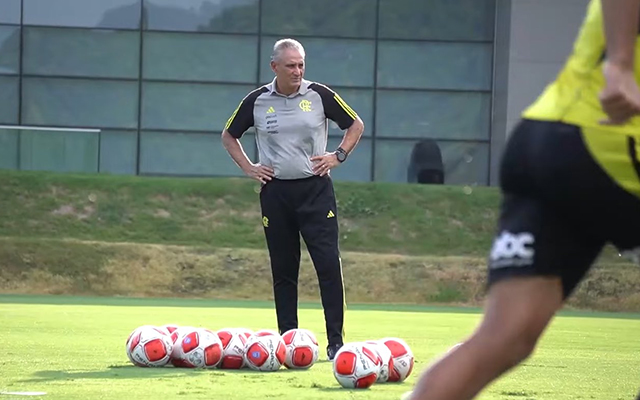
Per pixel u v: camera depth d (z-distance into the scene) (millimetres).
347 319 48812
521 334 8664
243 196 84500
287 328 25781
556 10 91812
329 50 96000
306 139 25266
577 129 8586
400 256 75438
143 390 17938
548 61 92000
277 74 25359
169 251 74125
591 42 8836
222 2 95312
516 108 92062
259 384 19141
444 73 96312
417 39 96062
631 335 40375
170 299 66625
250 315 48250
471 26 96188
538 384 20734
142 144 95188
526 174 8781
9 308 50750
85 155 90188
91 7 94188
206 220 81125
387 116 96375
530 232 8719
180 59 95312
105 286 70875
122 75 94812
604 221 8688
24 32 93562
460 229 82125
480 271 73750
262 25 95500
